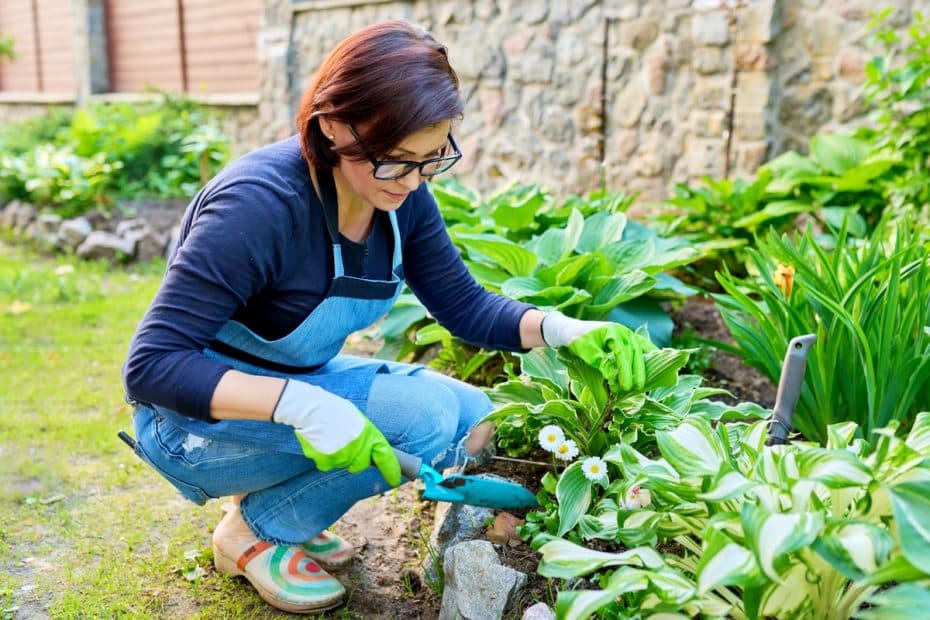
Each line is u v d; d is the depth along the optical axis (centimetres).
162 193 671
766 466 138
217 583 198
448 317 192
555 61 518
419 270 188
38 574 204
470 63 562
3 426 291
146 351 145
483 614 169
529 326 181
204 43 846
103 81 966
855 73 415
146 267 531
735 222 355
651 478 147
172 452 175
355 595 193
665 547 179
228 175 154
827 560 117
